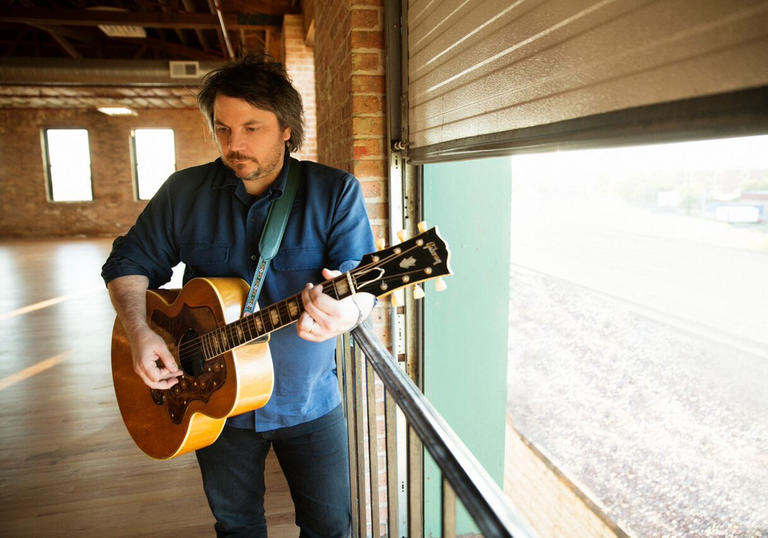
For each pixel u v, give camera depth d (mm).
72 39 10266
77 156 13070
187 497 2480
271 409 1413
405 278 1081
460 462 792
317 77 3670
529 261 11820
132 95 11359
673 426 5066
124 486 2564
